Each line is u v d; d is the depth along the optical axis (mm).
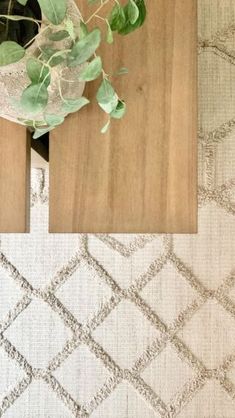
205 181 1172
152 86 746
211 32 1179
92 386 1160
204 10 1180
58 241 1165
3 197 738
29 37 624
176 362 1160
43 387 1159
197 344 1163
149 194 745
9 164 737
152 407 1156
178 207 744
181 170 744
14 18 582
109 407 1159
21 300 1159
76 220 746
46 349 1159
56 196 746
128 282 1165
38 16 629
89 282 1163
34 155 904
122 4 750
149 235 1170
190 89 745
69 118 744
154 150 745
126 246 1168
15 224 738
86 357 1159
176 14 748
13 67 611
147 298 1164
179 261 1169
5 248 1166
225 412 1159
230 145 1171
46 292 1161
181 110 744
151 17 748
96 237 1166
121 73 691
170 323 1163
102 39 748
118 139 745
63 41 606
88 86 741
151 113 746
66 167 745
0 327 1159
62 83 646
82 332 1159
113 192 745
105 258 1166
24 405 1158
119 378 1159
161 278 1167
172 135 745
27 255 1164
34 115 656
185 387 1160
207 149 1170
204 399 1160
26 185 739
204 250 1170
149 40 749
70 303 1161
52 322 1158
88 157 746
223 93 1171
